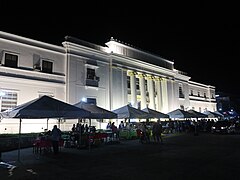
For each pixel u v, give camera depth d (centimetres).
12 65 1933
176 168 906
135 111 2062
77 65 2398
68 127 2217
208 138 2212
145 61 3334
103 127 2566
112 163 1039
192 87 4612
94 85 2541
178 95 3938
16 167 969
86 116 1353
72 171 885
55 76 2206
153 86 3391
